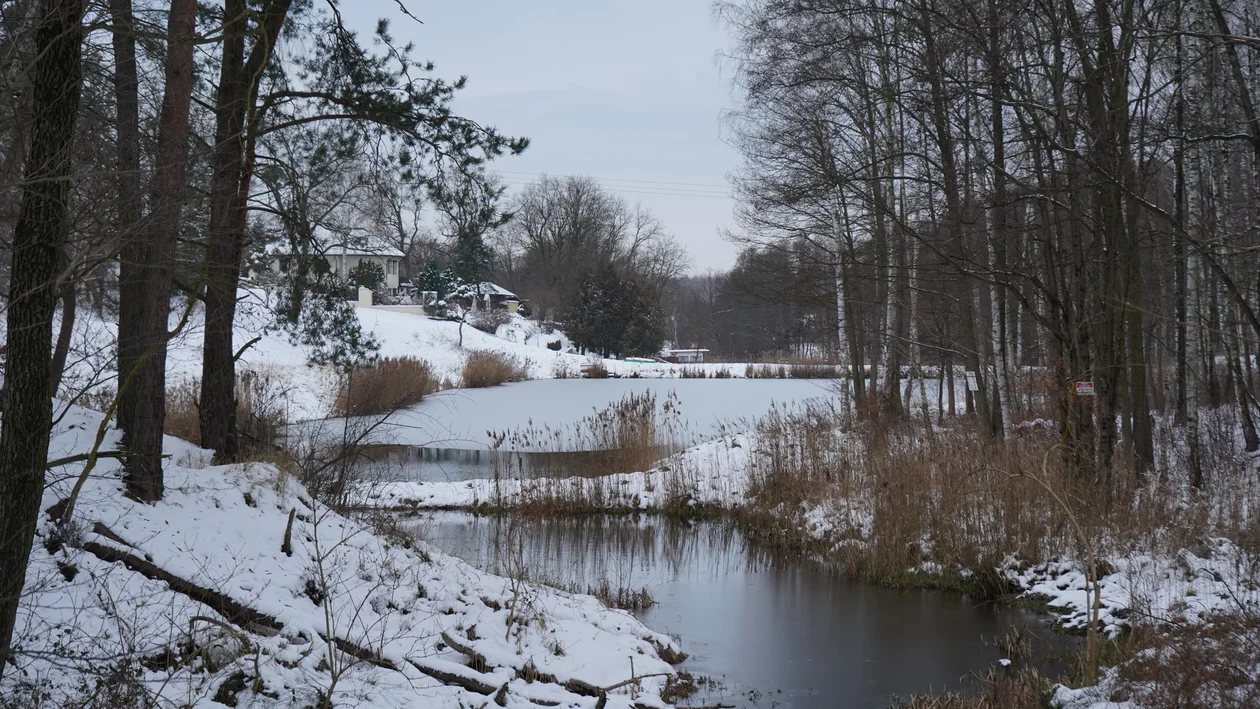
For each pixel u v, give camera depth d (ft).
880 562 41.16
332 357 41.68
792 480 54.60
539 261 236.02
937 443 51.13
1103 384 42.01
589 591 36.65
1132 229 41.37
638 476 62.64
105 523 22.16
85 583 19.79
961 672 28.43
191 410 50.62
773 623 33.94
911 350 72.33
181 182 20.48
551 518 55.57
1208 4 38.29
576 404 102.27
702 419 89.15
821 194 55.98
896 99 49.62
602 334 183.62
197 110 30.91
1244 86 37.63
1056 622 33.32
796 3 54.19
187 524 24.03
